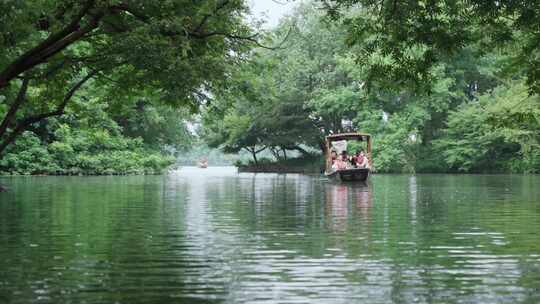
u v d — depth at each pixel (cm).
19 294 742
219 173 6144
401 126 5697
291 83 6400
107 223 1445
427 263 930
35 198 2242
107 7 1628
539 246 1084
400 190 2772
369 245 1103
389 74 1516
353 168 3744
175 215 1638
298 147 6981
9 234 1248
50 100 2345
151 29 1662
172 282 804
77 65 2019
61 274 854
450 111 5659
